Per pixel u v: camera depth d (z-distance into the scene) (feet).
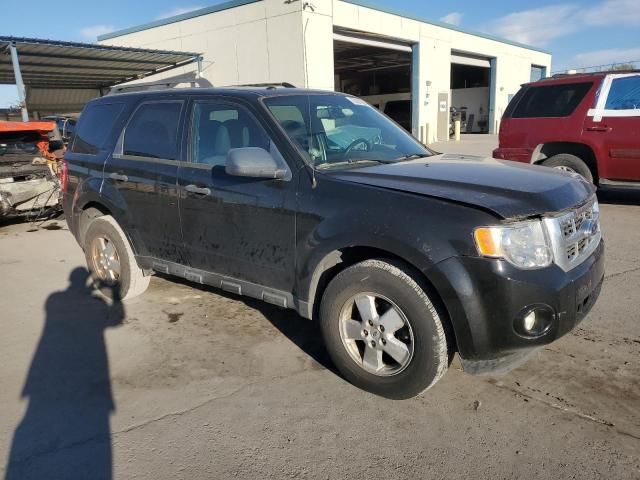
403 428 9.57
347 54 89.15
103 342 13.47
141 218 14.82
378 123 14.55
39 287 18.07
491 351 9.21
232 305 15.71
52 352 12.97
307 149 11.65
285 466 8.67
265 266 11.99
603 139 25.71
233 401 10.61
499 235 8.84
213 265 13.25
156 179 14.08
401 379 10.03
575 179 11.14
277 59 61.26
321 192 10.78
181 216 13.60
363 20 67.77
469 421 9.71
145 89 16.63
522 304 8.89
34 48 51.60
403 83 124.57
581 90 26.61
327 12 61.36
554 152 28.09
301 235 11.03
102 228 16.15
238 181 12.19
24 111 48.78
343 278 10.48
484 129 116.88
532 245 9.01
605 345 12.35
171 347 13.08
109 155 15.78
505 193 9.53
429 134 85.61
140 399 10.77
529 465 8.51
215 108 13.19
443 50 86.94
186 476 8.50
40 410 10.44
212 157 13.07
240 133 12.52
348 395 10.70
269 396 10.76
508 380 11.05
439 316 9.50
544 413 9.86
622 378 10.93
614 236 21.89
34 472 8.65
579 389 10.59
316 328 13.93
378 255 10.55
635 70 25.50
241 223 12.18
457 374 11.39
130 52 57.82
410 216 9.51
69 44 50.42
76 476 8.55
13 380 11.64
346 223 10.19
